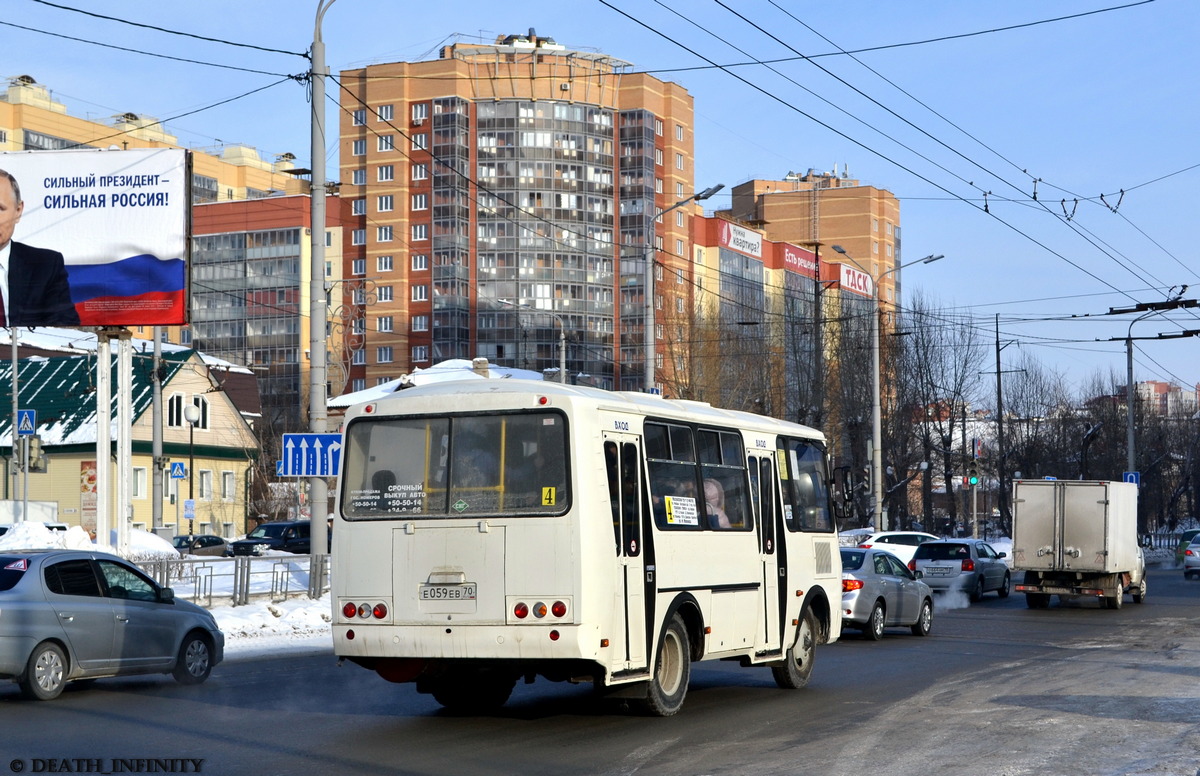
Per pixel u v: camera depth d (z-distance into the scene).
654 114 104.50
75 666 13.07
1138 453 82.06
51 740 10.38
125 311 27.12
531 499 11.05
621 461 11.58
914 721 11.81
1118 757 9.81
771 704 13.22
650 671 11.70
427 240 101.38
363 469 11.65
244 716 12.00
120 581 13.91
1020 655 18.73
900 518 64.69
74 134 110.56
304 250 103.62
